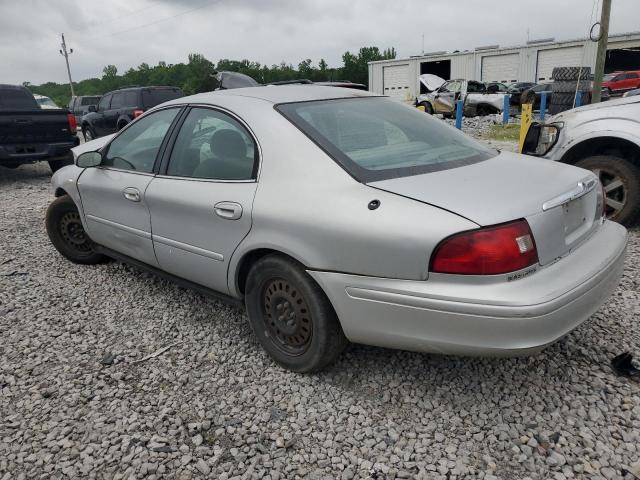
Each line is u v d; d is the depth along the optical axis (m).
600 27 12.32
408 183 2.64
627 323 3.51
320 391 2.96
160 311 4.05
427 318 2.45
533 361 3.12
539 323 2.30
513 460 2.40
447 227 2.35
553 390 2.86
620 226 3.21
